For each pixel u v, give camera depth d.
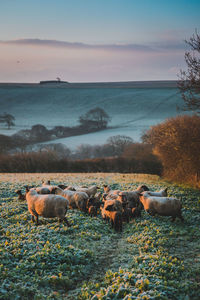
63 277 8.54
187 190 24.42
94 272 9.41
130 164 53.34
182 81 19.97
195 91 19.61
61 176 36.72
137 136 105.12
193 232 13.06
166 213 14.62
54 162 54.50
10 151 75.88
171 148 32.12
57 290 8.17
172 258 10.22
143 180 32.41
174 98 174.00
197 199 20.28
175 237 12.45
